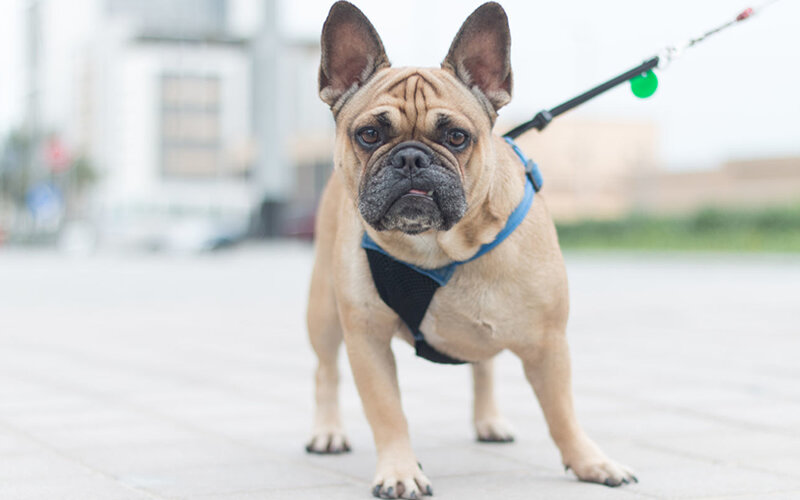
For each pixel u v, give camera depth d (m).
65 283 14.36
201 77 71.88
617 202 45.56
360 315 3.06
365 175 2.87
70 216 50.31
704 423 3.98
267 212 30.38
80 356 6.34
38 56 82.88
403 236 2.91
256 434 3.87
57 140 41.97
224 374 5.52
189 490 2.94
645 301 10.21
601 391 4.78
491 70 3.08
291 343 7.02
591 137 46.06
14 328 8.13
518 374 5.47
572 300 10.38
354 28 3.15
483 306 2.98
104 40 71.38
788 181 38.44
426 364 5.94
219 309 9.88
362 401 3.08
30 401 4.63
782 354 6.11
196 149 72.12
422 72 3.00
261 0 30.55
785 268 17.34
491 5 3.05
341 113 3.15
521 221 2.99
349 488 2.99
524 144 45.16
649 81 3.57
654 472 3.14
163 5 75.06
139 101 71.38
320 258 3.64
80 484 3.01
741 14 3.53
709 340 6.88
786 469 3.17
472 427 4.01
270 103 30.52
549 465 3.31
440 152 2.82
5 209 56.00
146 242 28.05
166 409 4.42
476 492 2.91
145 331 7.86
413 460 2.96
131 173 70.69
